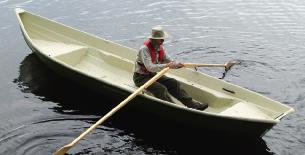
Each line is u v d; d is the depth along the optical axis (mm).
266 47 10539
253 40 10867
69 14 12078
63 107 8117
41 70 9367
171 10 12406
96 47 9508
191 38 10945
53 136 7285
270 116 7266
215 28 11438
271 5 12805
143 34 11117
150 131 7551
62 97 8414
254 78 9250
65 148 6367
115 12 12234
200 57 10094
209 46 10562
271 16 12102
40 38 9922
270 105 7371
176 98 7730
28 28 10055
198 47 10516
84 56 9414
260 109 7406
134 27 11453
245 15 12172
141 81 7809
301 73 9453
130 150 7078
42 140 7164
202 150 7148
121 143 7230
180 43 10688
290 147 7168
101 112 8008
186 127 7512
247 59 10023
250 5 12805
